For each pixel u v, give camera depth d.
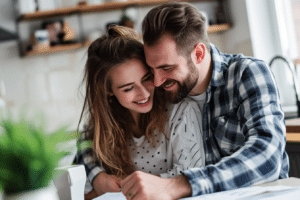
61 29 2.70
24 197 0.48
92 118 1.14
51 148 0.51
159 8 0.93
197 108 1.10
